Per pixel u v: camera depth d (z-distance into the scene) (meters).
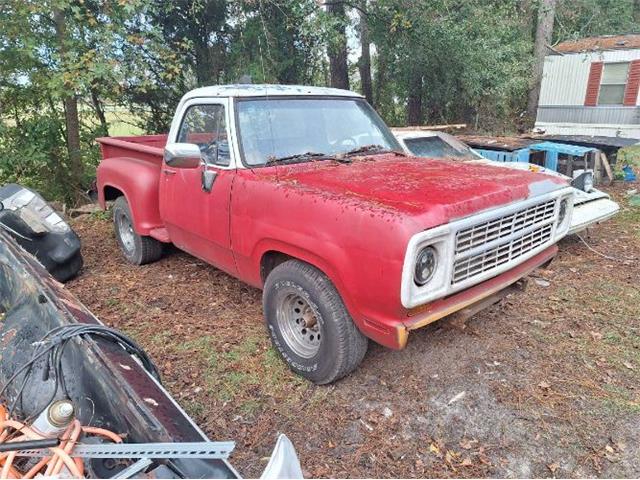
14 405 2.09
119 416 1.86
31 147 8.64
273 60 11.64
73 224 7.64
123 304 4.67
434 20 11.84
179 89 11.56
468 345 3.92
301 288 3.21
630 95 15.09
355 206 2.83
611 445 2.88
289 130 4.03
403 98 15.95
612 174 10.61
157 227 5.23
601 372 3.58
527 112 17.56
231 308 4.55
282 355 3.57
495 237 3.06
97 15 8.77
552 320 4.35
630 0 17.98
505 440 2.93
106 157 6.09
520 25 14.48
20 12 7.30
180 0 10.65
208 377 3.52
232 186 3.69
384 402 3.24
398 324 2.70
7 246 3.31
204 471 1.47
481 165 4.06
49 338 2.17
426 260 2.66
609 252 6.20
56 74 7.75
